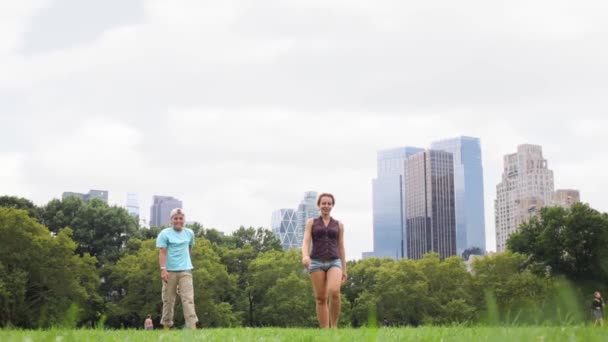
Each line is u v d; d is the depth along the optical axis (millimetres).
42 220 69188
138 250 67312
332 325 10422
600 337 3396
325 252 10305
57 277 50375
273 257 68688
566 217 67625
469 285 69812
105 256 66875
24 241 49844
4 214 50312
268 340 4820
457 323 8055
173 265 12180
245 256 74438
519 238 71938
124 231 70438
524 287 64000
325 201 10367
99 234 68688
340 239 10492
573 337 3504
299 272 68062
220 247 74812
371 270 77000
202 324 59031
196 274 58312
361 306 68250
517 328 2863
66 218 68375
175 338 5801
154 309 58219
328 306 10461
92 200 71688
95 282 56094
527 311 2605
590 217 64312
